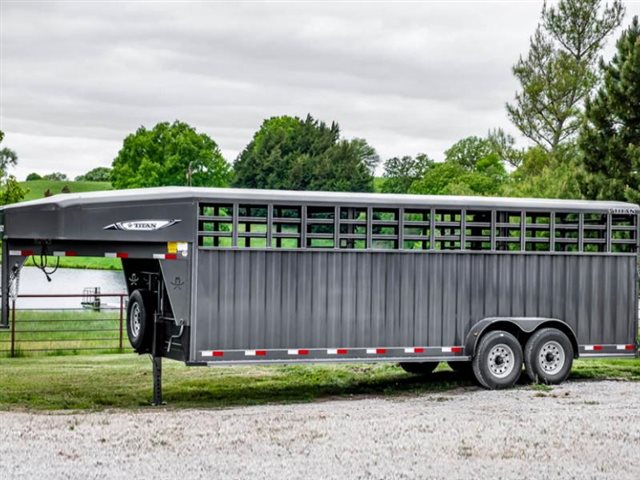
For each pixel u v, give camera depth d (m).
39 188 157.00
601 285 17.39
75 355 22.50
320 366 20.20
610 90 27.38
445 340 16.23
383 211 15.92
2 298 14.54
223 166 106.19
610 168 27.03
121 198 14.27
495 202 16.62
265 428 12.25
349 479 9.48
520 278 16.84
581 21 54.50
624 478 9.72
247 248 14.86
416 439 11.57
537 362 16.78
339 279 15.48
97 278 67.31
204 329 14.58
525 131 55.00
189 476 9.53
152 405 14.88
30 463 10.05
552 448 11.12
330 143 98.19
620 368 19.78
